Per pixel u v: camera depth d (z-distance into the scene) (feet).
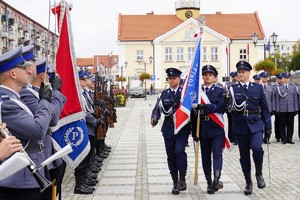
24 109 13.29
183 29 212.43
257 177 26.25
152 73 215.10
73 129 21.21
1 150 10.98
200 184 27.91
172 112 25.71
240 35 213.66
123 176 30.89
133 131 61.46
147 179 29.84
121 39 215.92
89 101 29.30
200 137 25.48
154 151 42.50
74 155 21.18
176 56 213.87
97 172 31.91
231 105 25.63
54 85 15.64
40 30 171.01
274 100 46.06
